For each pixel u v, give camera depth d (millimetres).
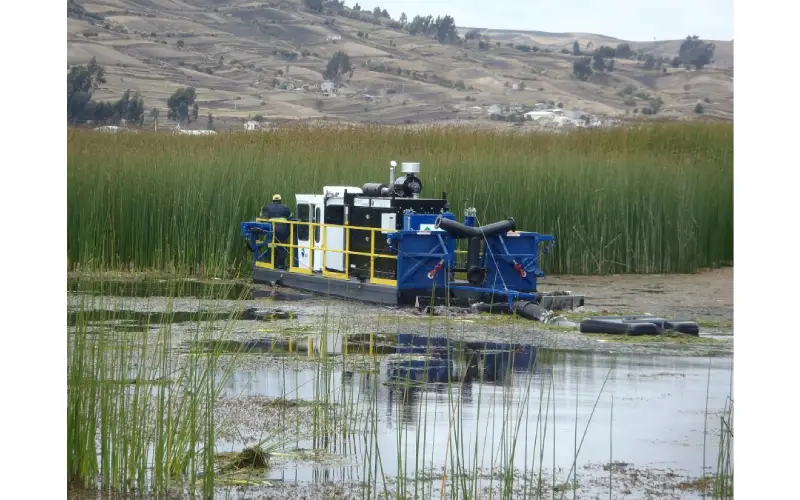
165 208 38406
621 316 27016
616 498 13812
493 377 20234
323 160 44125
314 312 28516
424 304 29375
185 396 15211
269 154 44938
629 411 17953
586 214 40906
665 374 20828
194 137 53562
